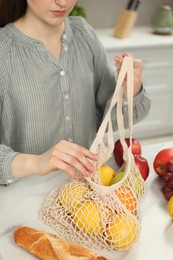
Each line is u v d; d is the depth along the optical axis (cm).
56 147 85
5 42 112
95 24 297
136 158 99
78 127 125
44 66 114
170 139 302
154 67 272
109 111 84
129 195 84
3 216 86
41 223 85
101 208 79
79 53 122
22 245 76
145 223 86
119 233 77
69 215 83
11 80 112
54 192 90
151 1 308
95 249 79
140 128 291
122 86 88
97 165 88
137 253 77
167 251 78
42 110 116
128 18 266
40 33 112
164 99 288
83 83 122
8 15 113
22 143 121
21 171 91
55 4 97
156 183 101
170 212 86
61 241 75
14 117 117
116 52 254
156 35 285
